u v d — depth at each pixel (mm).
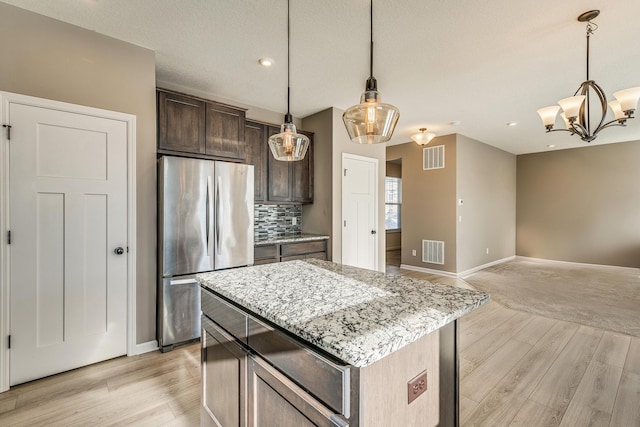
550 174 6910
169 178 2525
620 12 2035
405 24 2197
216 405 1465
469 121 4598
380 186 4566
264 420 1142
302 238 3652
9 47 2021
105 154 2363
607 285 4758
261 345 1159
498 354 2527
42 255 2125
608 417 1756
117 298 2424
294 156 1941
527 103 3818
